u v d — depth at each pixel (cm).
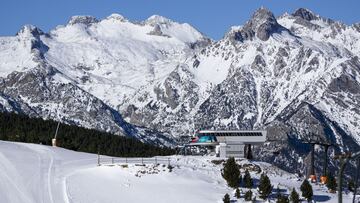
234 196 14412
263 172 17188
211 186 14962
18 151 17338
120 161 16700
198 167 16500
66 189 13838
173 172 15512
